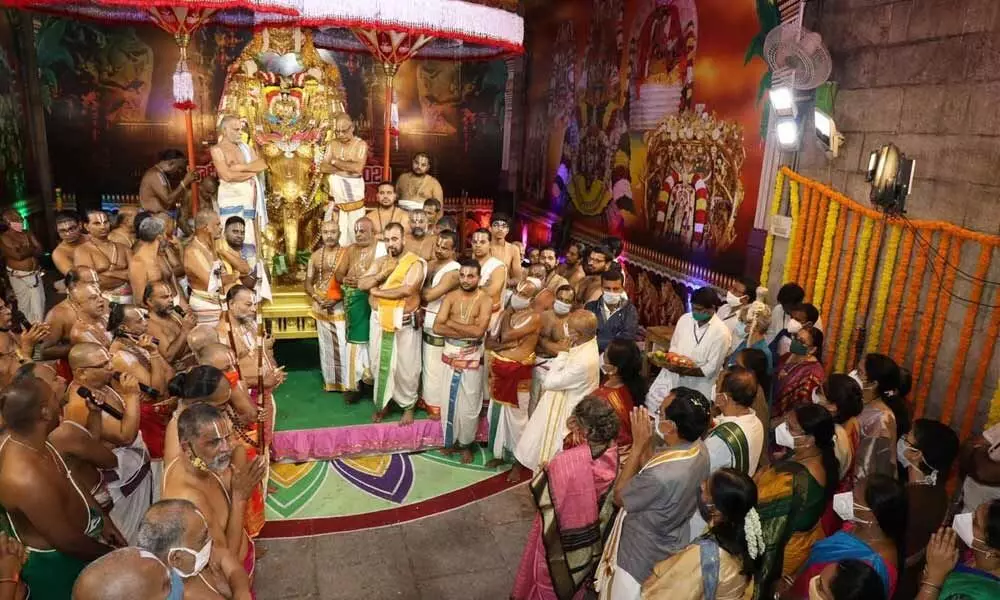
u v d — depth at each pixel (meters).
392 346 5.79
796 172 6.32
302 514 5.04
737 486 2.58
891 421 4.00
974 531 2.56
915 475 3.63
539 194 13.52
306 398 6.38
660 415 3.14
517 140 14.34
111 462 3.61
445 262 5.83
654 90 9.23
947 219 4.85
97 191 12.38
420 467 5.78
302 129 7.64
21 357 4.45
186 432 2.83
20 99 11.22
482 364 5.78
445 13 6.41
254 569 4.40
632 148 9.91
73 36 11.73
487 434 6.27
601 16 10.76
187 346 4.83
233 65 7.45
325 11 6.18
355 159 7.00
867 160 5.54
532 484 3.42
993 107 4.49
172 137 12.55
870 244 5.48
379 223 6.95
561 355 4.73
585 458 3.37
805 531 3.25
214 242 5.72
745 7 7.27
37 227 11.78
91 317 4.83
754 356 4.40
